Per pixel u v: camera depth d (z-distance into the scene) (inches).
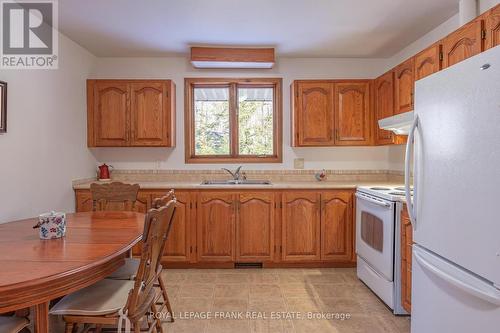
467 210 52.3
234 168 149.3
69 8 99.3
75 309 59.9
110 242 63.2
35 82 103.7
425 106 64.7
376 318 90.5
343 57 148.7
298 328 85.4
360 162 150.2
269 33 120.0
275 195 127.3
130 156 148.9
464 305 54.1
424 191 65.1
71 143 125.1
